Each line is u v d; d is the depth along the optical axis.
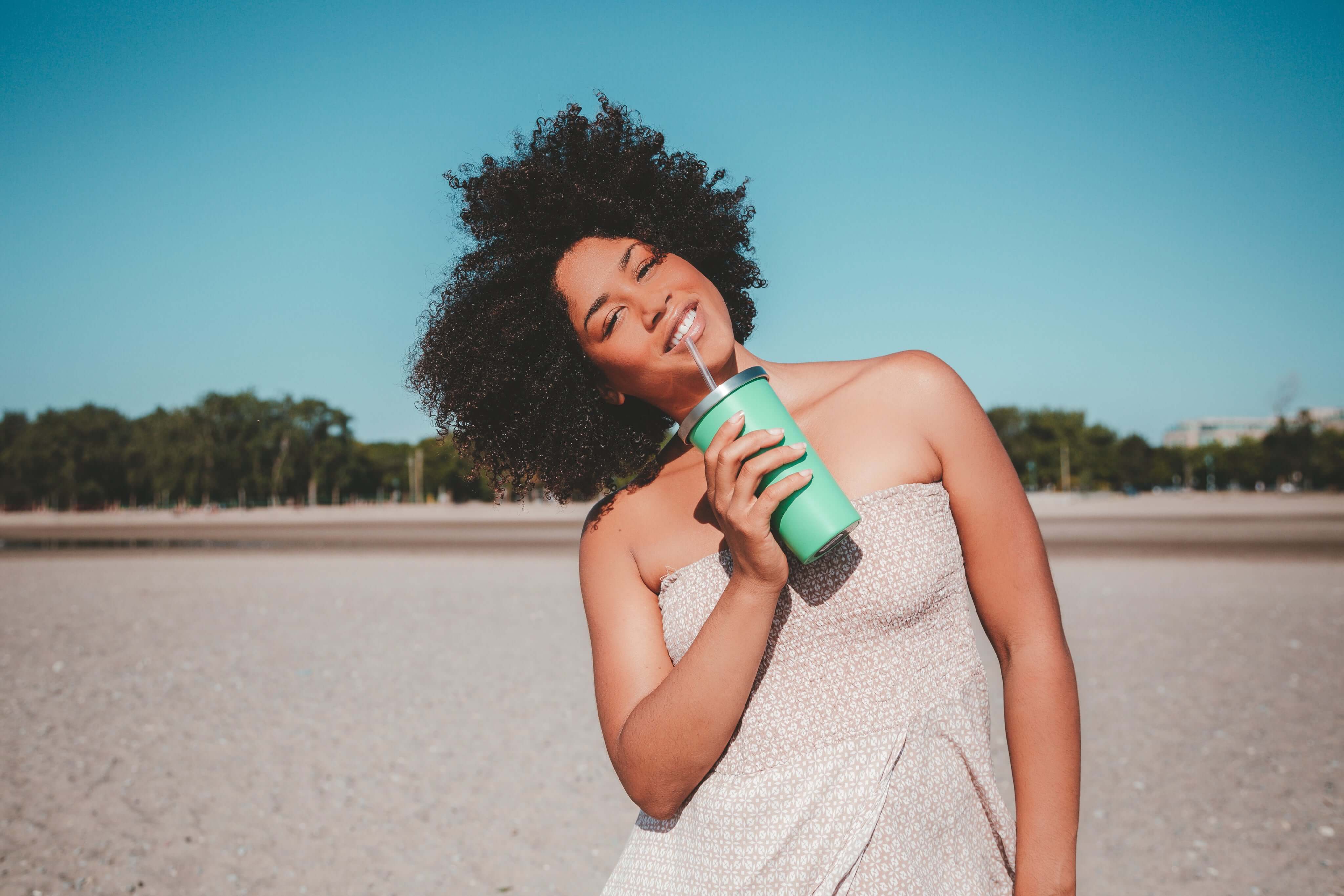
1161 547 20.91
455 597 14.00
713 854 1.15
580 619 11.58
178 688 8.38
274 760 6.15
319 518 59.78
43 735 6.88
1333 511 41.78
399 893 4.14
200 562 22.19
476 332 1.58
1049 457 98.44
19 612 13.72
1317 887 3.95
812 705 1.13
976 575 1.20
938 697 1.13
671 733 1.11
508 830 4.84
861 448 1.18
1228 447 98.00
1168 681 7.74
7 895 4.19
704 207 1.57
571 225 1.41
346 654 9.74
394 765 5.97
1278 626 10.18
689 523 1.28
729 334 1.28
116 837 4.86
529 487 1.73
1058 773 1.12
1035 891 1.09
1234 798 5.04
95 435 87.81
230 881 4.31
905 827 1.08
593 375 1.47
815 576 1.12
